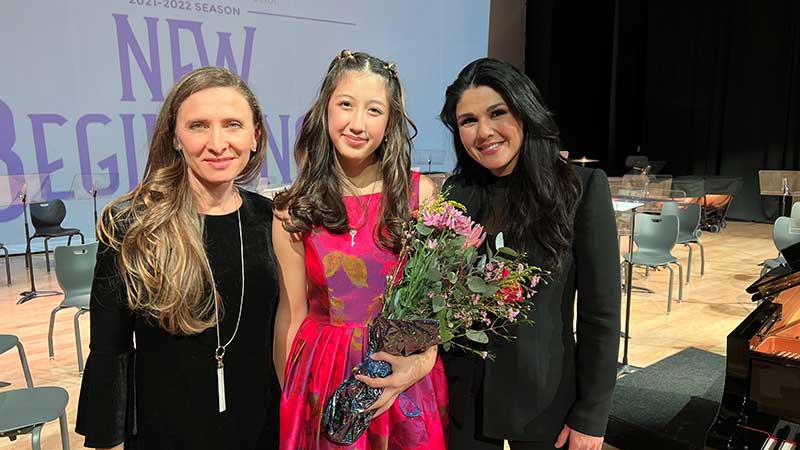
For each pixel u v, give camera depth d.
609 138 11.13
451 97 1.40
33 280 5.05
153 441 1.26
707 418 2.77
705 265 6.32
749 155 9.53
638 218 4.89
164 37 6.47
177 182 1.25
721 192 8.69
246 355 1.31
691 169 10.34
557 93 10.93
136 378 1.25
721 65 9.69
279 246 1.38
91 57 6.14
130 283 1.18
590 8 10.91
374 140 1.30
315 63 7.61
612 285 1.34
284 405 1.36
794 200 7.19
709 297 5.09
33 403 2.04
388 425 1.36
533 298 1.38
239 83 1.24
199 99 1.18
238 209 1.34
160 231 1.20
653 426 2.69
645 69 10.88
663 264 4.57
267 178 6.17
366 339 1.34
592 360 1.36
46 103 6.00
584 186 1.37
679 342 4.01
